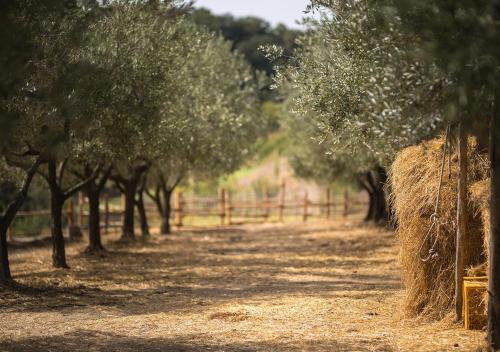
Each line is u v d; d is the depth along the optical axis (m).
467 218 9.18
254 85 27.19
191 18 21.14
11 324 9.92
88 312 10.97
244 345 8.44
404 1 6.49
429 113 6.55
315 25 11.25
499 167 7.53
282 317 10.33
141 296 12.70
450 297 9.28
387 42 7.41
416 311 9.48
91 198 20.23
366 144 9.79
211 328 9.59
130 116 12.95
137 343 8.64
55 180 16.25
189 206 41.72
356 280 14.49
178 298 12.48
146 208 37.84
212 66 22.95
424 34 6.52
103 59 11.88
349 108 9.70
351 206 41.53
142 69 13.14
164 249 22.30
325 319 10.05
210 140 20.78
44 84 9.62
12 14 7.51
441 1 6.38
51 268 16.34
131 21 13.30
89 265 17.33
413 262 9.46
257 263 18.33
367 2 8.01
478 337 8.25
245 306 11.42
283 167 51.59
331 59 10.29
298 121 26.88
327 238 25.62
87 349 8.30
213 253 21.19
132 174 24.33
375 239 23.61
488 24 6.14
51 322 10.09
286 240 26.03
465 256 9.22
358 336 8.74
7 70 7.04
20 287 12.91
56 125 10.57
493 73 6.16
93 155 14.54
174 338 8.93
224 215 37.59
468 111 6.40
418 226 9.40
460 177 8.91
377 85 7.00
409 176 9.62
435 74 6.39
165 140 15.54
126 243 23.69
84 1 11.45
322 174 30.00
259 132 30.17
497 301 7.56
